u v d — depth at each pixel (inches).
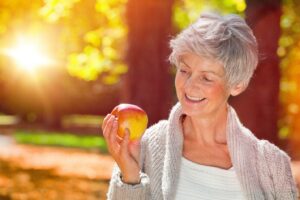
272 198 135.8
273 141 535.2
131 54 547.2
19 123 1304.1
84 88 1316.4
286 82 973.8
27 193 519.2
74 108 1331.2
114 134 132.0
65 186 555.8
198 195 134.4
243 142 135.8
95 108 1354.6
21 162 732.0
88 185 561.6
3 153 823.7
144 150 139.3
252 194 133.6
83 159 756.6
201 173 135.2
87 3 741.9
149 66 543.2
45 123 1300.4
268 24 532.4
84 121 1325.0
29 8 856.9
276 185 135.3
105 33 792.9
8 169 671.8
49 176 620.7
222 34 125.5
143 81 543.2
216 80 128.3
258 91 534.0
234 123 136.5
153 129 140.9
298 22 909.2
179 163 136.3
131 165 132.4
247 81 131.6
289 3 855.7
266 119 531.8
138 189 131.3
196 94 128.8
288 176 135.8
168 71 547.8
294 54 970.1
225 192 134.1
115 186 132.5
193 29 127.0
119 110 138.6
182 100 131.6
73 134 1121.4
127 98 549.6
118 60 864.3
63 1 634.2
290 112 942.4
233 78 128.7
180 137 137.1
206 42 125.2
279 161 135.3
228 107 138.4
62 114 1274.6
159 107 543.8
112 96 1346.0
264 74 532.7
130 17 544.7
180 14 863.1
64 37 840.9
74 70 776.3
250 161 135.1
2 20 898.1
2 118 1450.5
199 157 137.1
